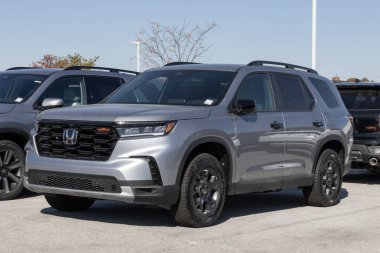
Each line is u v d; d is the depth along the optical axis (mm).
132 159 7527
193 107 8234
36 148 8188
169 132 7695
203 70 9164
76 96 11039
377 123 12539
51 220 8367
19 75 10977
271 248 7086
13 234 7477
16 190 10211
